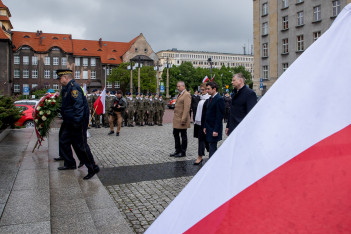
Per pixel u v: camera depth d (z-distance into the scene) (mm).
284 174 937
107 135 13398
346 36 1035
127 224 3662
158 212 4391
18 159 6418
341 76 988
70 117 5473
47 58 73438
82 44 79000
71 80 5645
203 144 7363
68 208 3916
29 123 15648
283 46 42938
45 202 3771
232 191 982
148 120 18375
